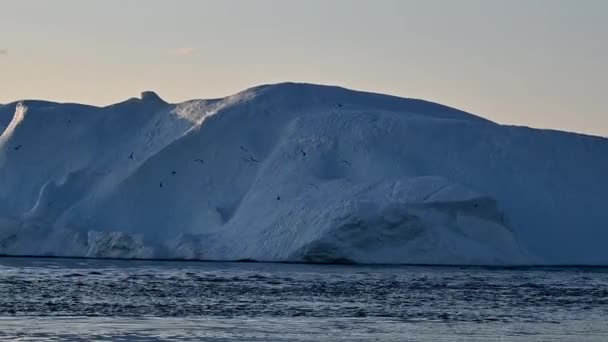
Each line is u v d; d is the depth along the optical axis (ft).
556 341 595.47
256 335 598.75
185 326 629.92
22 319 653.30
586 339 604.49
